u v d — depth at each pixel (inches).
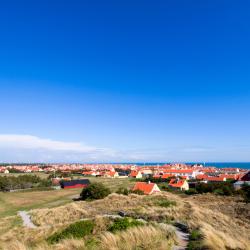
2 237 1193.4
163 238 546.0
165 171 6589.6
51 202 3046.3
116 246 507.8
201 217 1094.4
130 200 2146.9
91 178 6215.6
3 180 4473.4
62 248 559.5
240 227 1093.1
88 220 924.0
